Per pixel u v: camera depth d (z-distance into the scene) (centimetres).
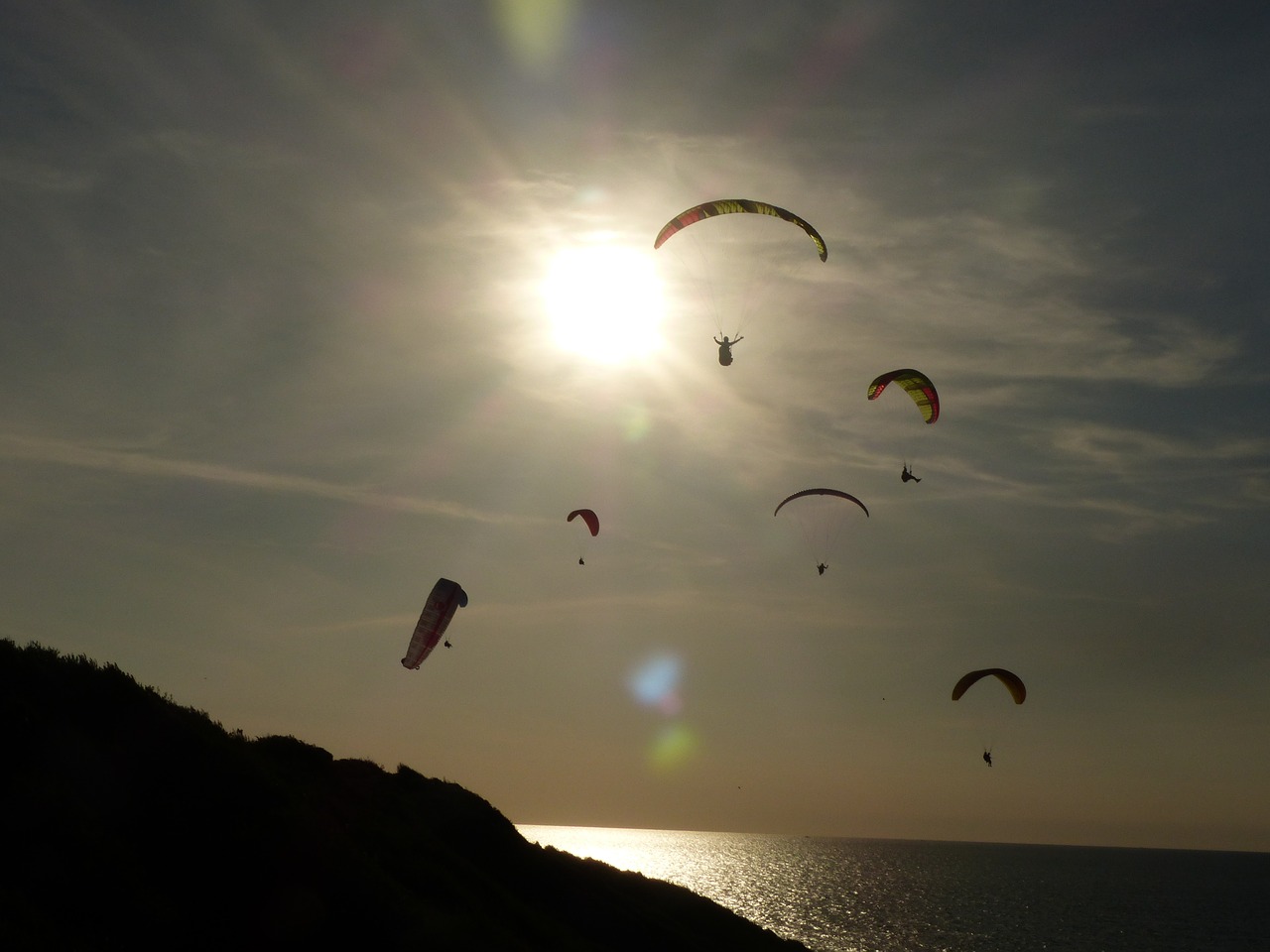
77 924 1900
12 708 2466
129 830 2317
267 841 2492
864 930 13825
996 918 16425
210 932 2127
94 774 2438
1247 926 16275
